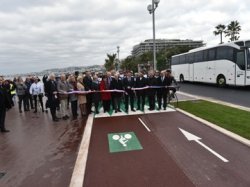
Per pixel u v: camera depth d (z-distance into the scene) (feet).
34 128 33.88
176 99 47.47
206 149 21.94
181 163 19.22
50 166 20.11
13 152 24.08
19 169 19.79
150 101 40.70
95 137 27.58
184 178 16.76
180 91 68.59
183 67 98.58
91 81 40.19
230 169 17.83
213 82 75.41
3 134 31.42
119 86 39.81
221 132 26.55
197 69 85.56
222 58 69.97
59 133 30.30
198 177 16.83
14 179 18.01
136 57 278.05
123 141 25.66
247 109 37.32
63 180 17.51
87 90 39.91
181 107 42.19
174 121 33.01
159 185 15.99
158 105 41.19
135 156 21.24
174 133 27.40
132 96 40.27
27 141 27.63
